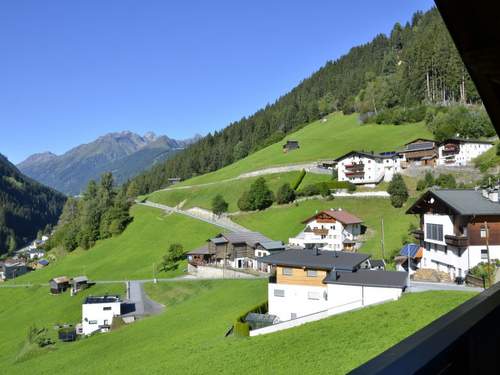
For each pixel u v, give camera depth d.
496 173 61.56
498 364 2.20
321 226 60.31
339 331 22.97
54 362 33.28
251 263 61.50
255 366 20.50
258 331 26.67
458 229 33.69
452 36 2.07
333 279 29.39
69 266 81.69
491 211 31.91
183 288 55.31
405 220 60.50
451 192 35.72
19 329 52.25
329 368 18.28
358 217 66.88
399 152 78.25
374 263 42.84
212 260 63.47
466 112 82.25
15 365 35.38
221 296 44.38
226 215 87.00
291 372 18.75
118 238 92.00
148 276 64.88
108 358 30.27
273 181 92.81
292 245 63.25
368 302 28.20
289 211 76.69
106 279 67.12
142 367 24.75
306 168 93.06
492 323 2.19
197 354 24.69
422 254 39.56
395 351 1.79
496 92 2.45
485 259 32.44
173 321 37.47
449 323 2.07
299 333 24.23
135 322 42.12
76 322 51.25
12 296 69.06
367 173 77.38
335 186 76.69
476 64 2.19
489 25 1.96
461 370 1.94
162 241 83.38
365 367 1.64
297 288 32.44
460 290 27.81
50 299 62.44
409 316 23.12
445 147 73.50
